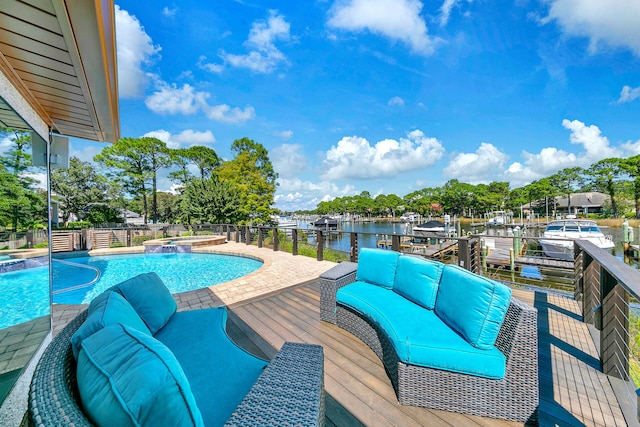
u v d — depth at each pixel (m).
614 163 27.47
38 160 2.37
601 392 1.56
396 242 4.41
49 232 2.45
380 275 2.43
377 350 1.98
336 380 1.71
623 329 1.67
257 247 9.19
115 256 8.80
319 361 1.09
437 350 1.43
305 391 0.89
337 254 7.85
